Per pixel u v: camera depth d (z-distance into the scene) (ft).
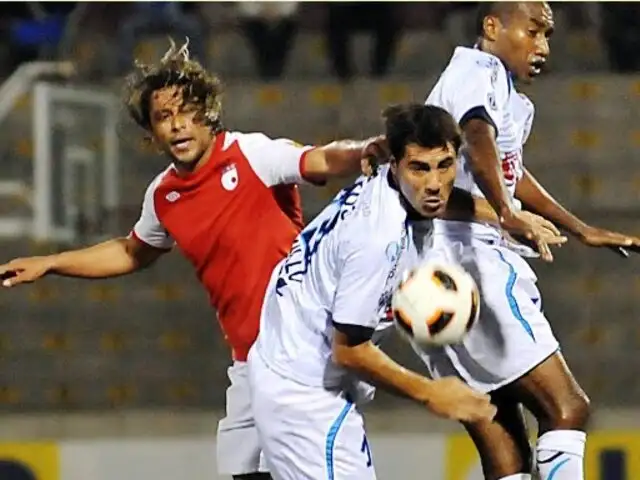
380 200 50.29
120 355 115.34
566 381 55.88
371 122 120.98
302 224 60.44
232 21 124.67
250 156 58.03
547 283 115.14
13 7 123.13
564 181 119.34
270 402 53.57
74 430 101.55
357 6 124.36
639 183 118.93
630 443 85.71
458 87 55.36
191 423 102.89
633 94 121.08
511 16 57.93
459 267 52.39
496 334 56.44
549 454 55.06
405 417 100.01
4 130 118.93
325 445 53.11
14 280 62.95
